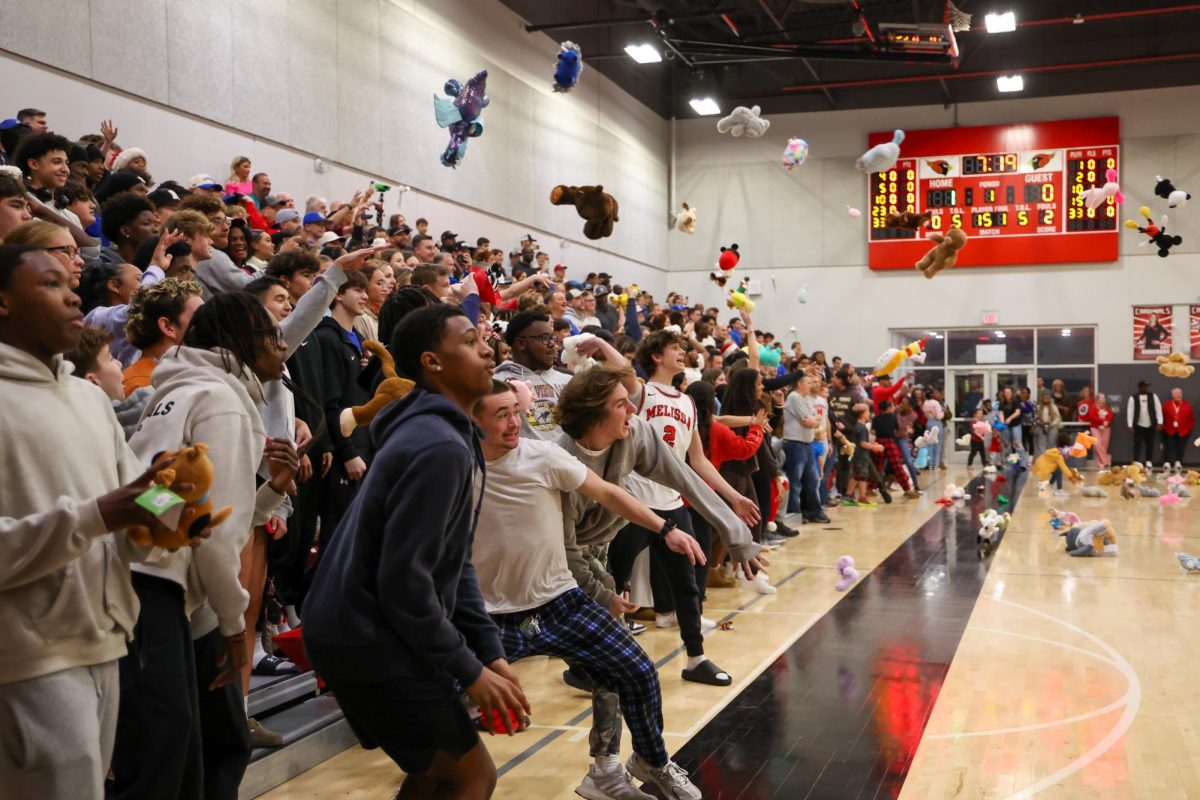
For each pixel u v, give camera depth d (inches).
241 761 117.6
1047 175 850.8
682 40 723.4
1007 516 416.8
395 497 95.9
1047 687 213.2
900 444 633.0
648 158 884.6
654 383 219.5
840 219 900.0
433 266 217.0
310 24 455.2
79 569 87.5
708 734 182.2
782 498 439.2
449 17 574.6
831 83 863.7
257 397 116.9
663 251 921.5
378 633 97.1
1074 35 834.2
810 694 208.1
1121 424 848.3
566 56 337.4
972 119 871.1
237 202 305.3
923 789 156.3
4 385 85.4
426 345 105.4
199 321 113.6
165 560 101.1
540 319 215.0
